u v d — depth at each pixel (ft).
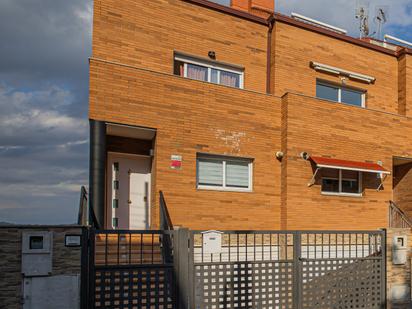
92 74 25.98
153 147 29.22
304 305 20.16
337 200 33.40
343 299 21.01
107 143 29.55
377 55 41.04
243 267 19.15
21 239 15.49
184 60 32.45
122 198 29.99
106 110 26.18
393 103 41.63
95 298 16.53
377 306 21.75
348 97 39.93
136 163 30.83
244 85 34.58
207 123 29.66
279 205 31.94
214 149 29.76
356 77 39.06
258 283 19.36
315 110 32.94
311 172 32.32
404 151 37.24
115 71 26.68
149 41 30.37
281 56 35.22
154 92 27.89
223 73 34.37
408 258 22.90
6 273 15.20
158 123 27.86
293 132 31.78
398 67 42.19
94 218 24.18
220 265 18.76
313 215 32.04
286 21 35.65
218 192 29.68
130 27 29.66
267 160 31.89
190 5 32.50
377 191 35.68
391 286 22.18
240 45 34.55
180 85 28.84
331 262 21.03
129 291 17.10
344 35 38.68
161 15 31.07
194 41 32.48
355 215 34.14
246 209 30.60
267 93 34.76
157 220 27.27
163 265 17.79
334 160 32.60
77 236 16.15
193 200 28.68
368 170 32.94
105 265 16.76
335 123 33.73
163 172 27.81
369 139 35.29
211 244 18.95
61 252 15.93
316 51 37.17
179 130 28.58
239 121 30.96
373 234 22.45
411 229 23.25
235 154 30.58
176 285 17.83
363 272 21.67
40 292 15.51
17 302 15.24
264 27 35.88
